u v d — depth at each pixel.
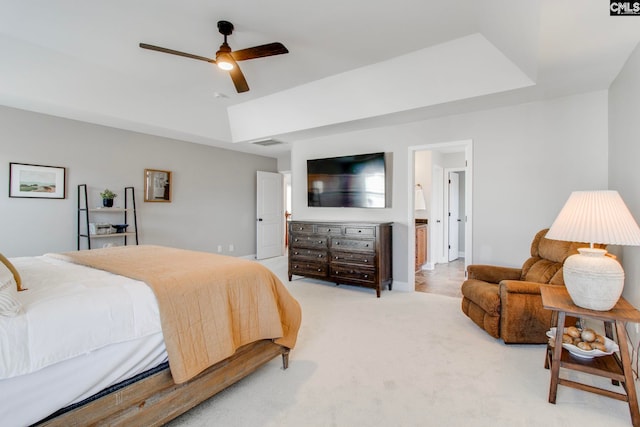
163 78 3.51
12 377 1.05
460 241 7.21
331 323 3.00
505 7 2.01
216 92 3.94
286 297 2.20
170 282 1.59
